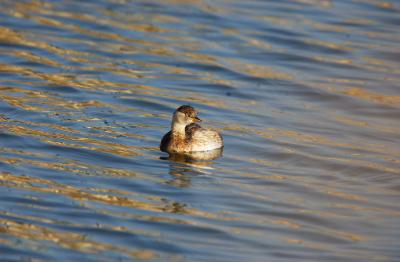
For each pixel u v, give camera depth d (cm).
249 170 1742
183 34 2703
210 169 1733
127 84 2241
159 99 2148
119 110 2045
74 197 1534
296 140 1938
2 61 2342
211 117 2064
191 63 2453
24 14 2770
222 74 2395
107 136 1875
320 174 1741
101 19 2780
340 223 1493
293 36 2750
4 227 1383
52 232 1377
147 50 2530
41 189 1559
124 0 3023
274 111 2144
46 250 1310
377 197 1627
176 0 3072
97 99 2106
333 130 2030
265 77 2392
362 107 2209
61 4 2919
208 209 1522
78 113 1998
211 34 2725
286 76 2417
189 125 1895
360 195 1636
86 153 1762
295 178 1712
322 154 1855
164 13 2905
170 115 2050
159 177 1669
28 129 1870
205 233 1414
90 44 2542
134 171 1691
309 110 2172
